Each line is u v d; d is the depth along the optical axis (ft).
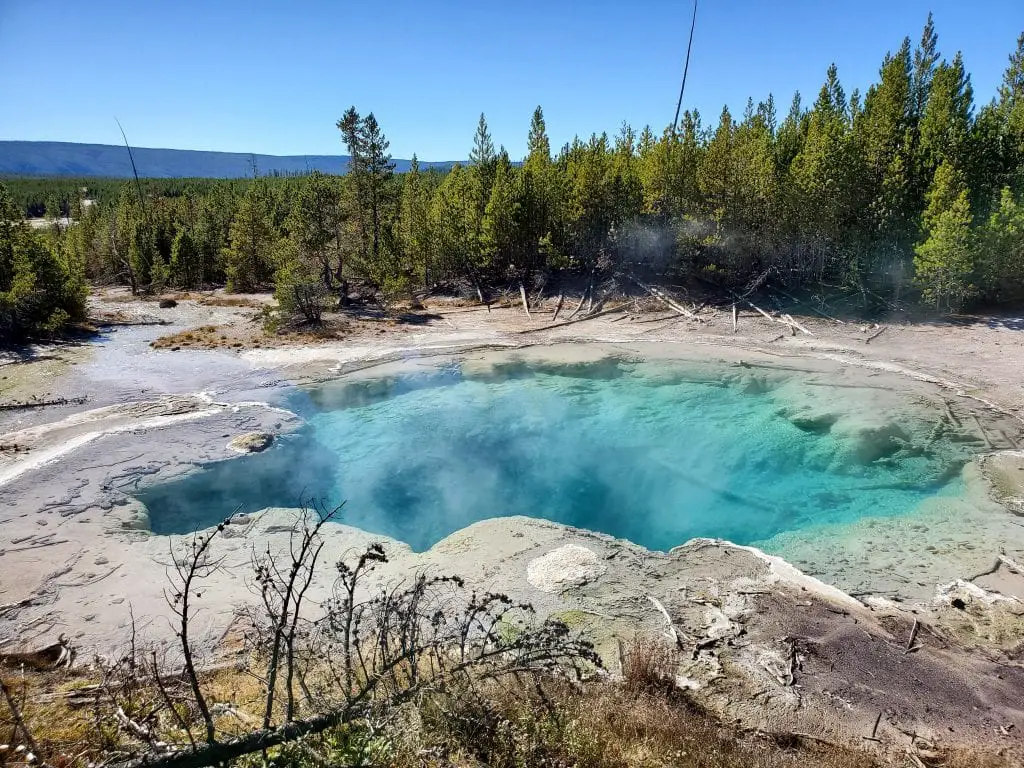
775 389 61.72
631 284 102.83
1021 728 20.75
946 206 78.84
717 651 24.85
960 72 89.86
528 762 15.11
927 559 32.83
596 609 27.61
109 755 13.15
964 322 76.59
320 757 12.25
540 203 108.78
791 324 81.71
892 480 42.63
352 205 111.14
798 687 22.74
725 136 93.71
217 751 11.65
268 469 44.96
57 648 24.72
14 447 45.96
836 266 92.53
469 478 46.11
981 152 83.30
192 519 37.86
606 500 43.42
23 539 33.78
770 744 19.61
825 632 25.91
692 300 94.48
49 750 14.78
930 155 85.81
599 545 33.68
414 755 13.66
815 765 17.72
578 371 69.87
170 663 23.80
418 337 84.02
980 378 59.16
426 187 133.28
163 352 76.23
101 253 163.53
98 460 44.16
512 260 115.75
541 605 27.91
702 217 97.96
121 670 17.39
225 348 78.48
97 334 88.22
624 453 50.21
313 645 22.53
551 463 48.67
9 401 56.54
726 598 28.45
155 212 178.19
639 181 105.09
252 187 185.26
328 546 34.30
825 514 39.45
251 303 118.21
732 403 59.00
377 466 47.29
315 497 41.81
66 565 31.37
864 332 76.95
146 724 13.74
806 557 34.04
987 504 37.86
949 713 21.48
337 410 57.93
